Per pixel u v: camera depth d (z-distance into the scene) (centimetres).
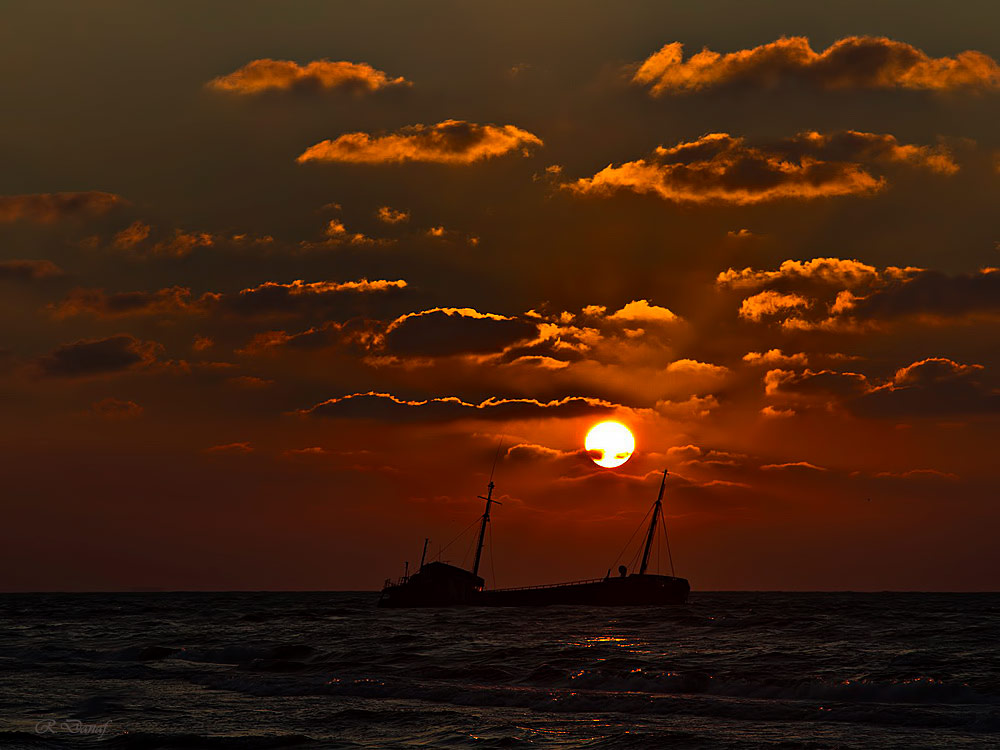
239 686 12206
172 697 11362
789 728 8944
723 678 12031
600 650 16688
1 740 8706
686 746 8106
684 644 18612
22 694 11725
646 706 10156
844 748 7912
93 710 10406
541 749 8088
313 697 11344
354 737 8719
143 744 8462
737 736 8525
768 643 18700
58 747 8412
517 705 10494
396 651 17312
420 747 8262
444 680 12800
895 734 8575
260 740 8569
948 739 8331
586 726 9106
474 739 8525
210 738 8625
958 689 10738
